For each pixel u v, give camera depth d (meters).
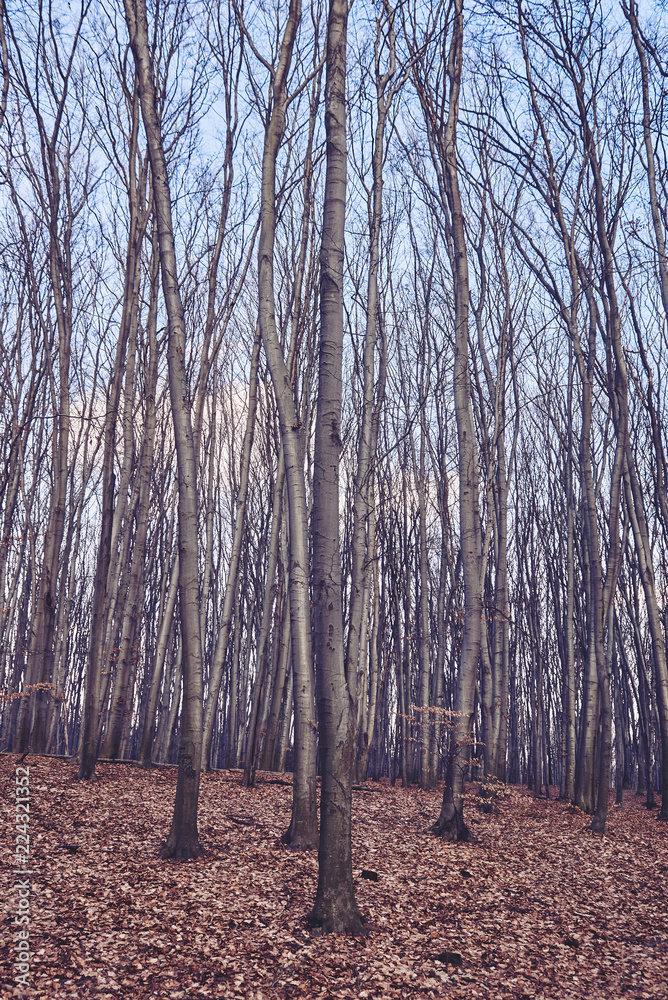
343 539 27.56
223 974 5.52
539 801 19.06
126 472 16.72
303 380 16.89
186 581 9.04
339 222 7.40
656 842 12.77
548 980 5.94
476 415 19.09
